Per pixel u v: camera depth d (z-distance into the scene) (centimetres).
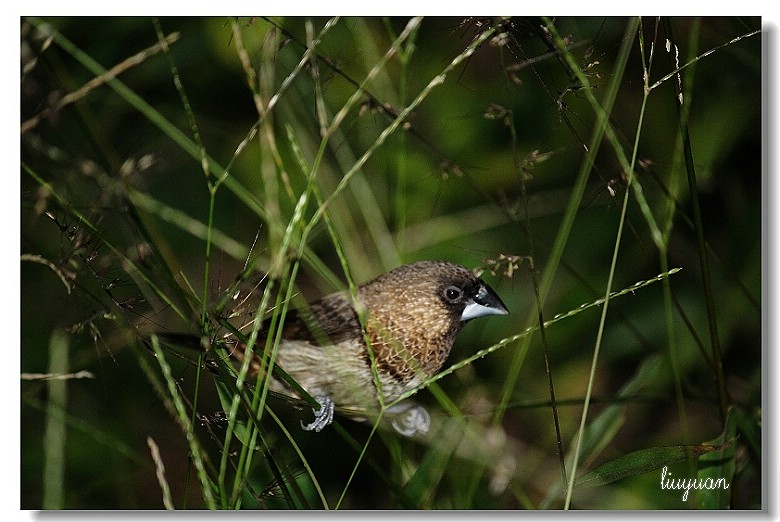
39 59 657
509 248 977
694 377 943
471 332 943
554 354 970
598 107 593
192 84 1012
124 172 538
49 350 874
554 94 852
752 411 739
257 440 604
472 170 977
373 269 941
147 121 996
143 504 864
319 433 923
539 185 988
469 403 809
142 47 983
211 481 554
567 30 831
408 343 755
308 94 911
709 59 920
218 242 673
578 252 979
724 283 953
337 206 894
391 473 829
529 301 962
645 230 970
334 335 749
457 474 778
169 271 522
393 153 955
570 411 955
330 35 918
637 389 751
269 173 625
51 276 870
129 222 541
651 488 788
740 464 728
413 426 760
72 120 691
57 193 543
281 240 614
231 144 1008
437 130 988
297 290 716
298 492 558
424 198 970
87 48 963
